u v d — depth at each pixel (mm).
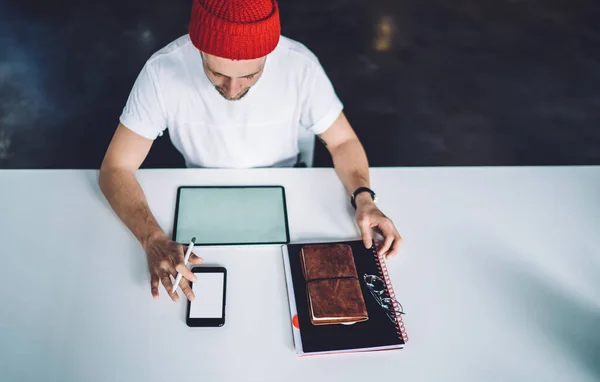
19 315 934
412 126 2391
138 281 1011
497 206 1241
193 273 1013
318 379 887
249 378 880
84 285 993
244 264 1060
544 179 1327
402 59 2771
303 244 1096
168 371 878
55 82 2365
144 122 1182
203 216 1140
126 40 2646
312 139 1423
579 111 2580
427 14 3127
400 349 940
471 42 2961
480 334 978
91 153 2066
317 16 2992
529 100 2615
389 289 1035
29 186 1172
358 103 2477
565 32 3125
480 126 2434
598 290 1078
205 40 909
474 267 1100
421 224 1179
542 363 944
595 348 976
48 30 2650
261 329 950
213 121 1224
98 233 1090
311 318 955
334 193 1238
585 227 1209
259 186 1230
